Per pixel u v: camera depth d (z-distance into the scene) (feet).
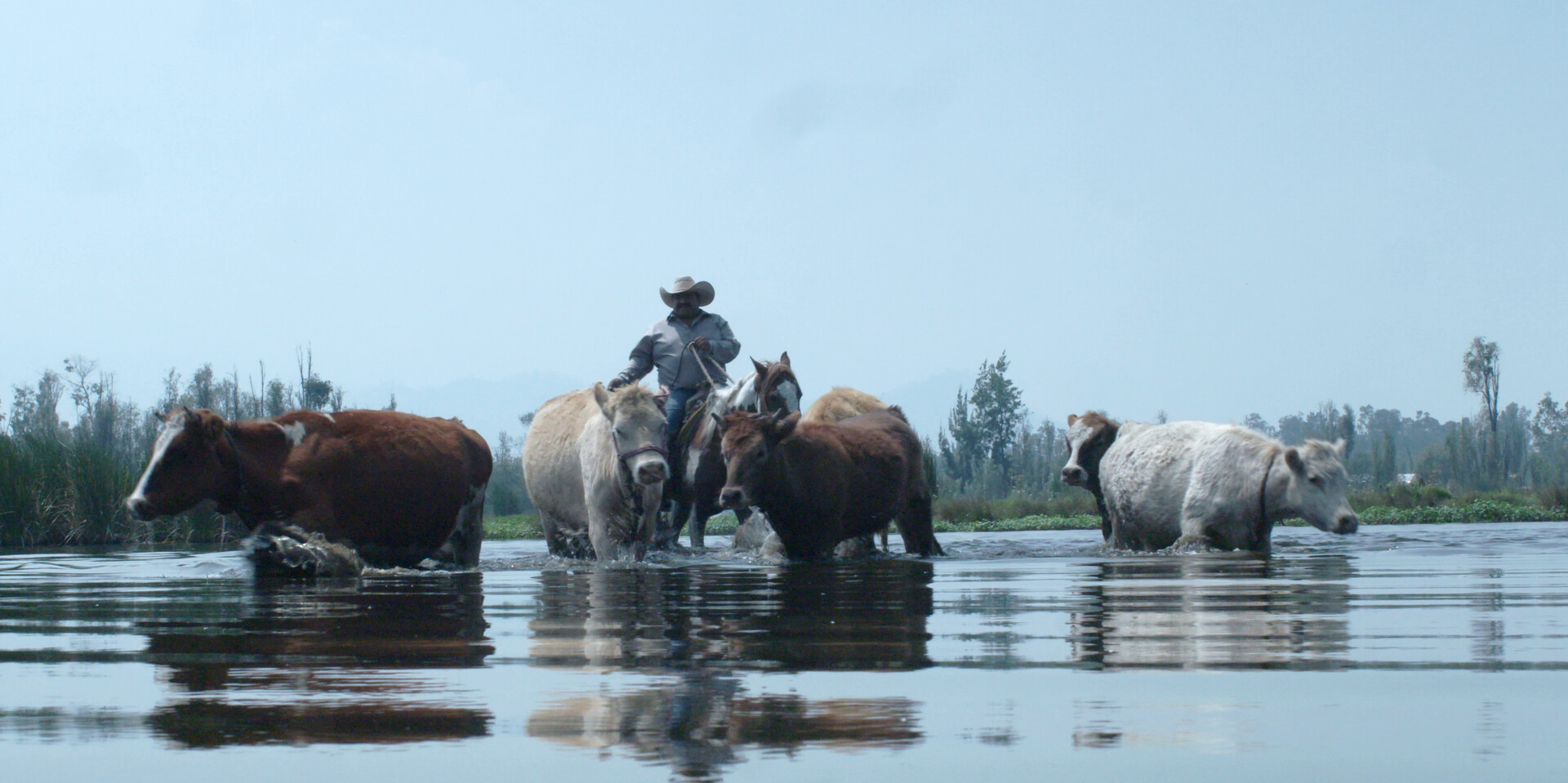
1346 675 10.91
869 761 7.55
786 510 36.91
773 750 7.86
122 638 15.11
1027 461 283.38
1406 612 16.97
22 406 205.67
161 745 8.11
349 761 7.60
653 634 14.94
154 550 52.70
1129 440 47.11
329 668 11.90
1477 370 318.65
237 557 41.32
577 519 41.52
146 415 179.01
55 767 7.50
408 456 34.63
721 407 42.57
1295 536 55.83
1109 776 7.13
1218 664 11.72
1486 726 8.56
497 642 14.16
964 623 15.96
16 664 12.44
